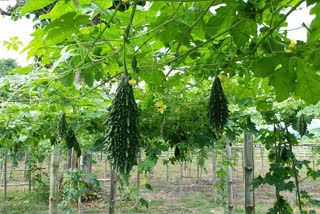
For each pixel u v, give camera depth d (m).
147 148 3.95
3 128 4.33
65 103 3.51
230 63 2.33
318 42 1.45
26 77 2.95
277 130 4.52
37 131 4.81
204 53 2.68
